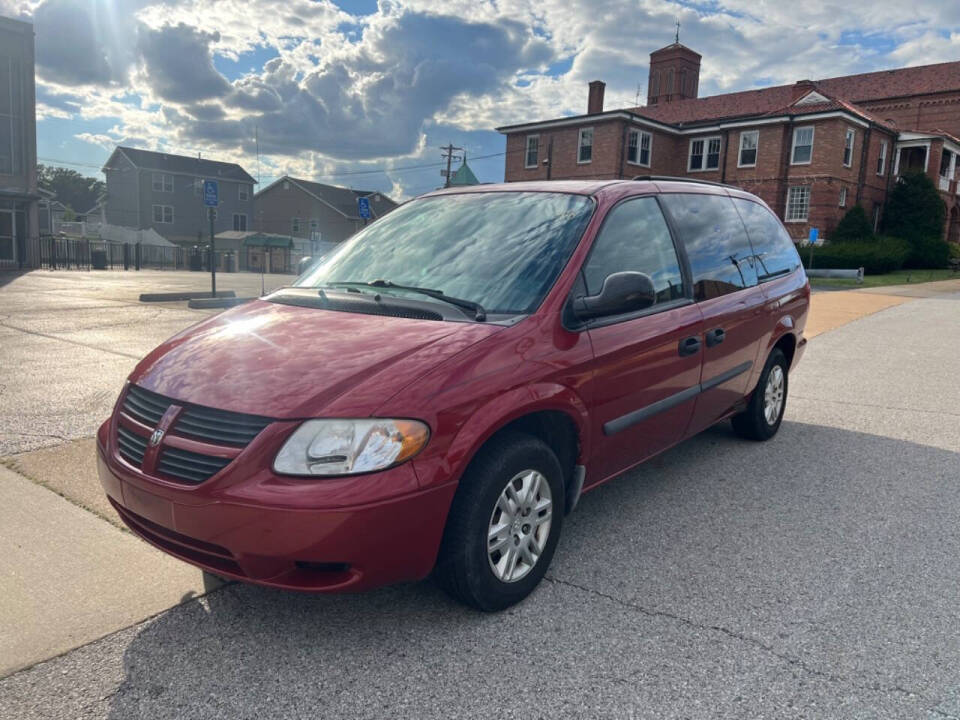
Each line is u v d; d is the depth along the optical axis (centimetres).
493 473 280
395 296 340
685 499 433
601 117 3447
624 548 364
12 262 2811
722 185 512
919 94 4275
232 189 6281
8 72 2738
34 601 299
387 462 254
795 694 248
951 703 244
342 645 274
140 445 279
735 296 462
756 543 372
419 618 294
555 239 352
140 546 349
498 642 277
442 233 385
